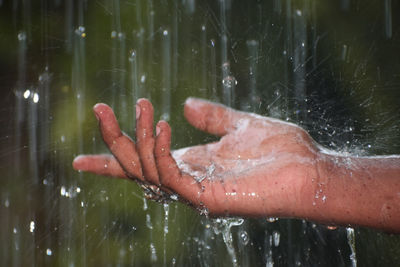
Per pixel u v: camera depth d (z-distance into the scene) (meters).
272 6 2.52
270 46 2.48
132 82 2.51
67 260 2.38
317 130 2.12
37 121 2.44
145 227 2.45
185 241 2.46
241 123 1.71
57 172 2.39
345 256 2.27
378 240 2.13
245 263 2.45
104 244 2.41
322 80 2.27
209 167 1.53
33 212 2.39
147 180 1.43
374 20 2.34
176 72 2.54
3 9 2.57
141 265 2.42
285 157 1.50
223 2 2.57
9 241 2.39
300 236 2.43
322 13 2.43
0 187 2.39
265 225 2.46
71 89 2.47
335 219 1.45
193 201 1.41
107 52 2.61
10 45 2.53
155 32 2.62
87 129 2.41
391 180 1.42
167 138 1.35
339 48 2.35
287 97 2.27
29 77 2.49
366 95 2.14
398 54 2.24
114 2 2.65
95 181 2.40
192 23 2.62
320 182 1.44
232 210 1.42
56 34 2.60
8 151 2.39
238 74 2.44
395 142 1.99
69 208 2.40
